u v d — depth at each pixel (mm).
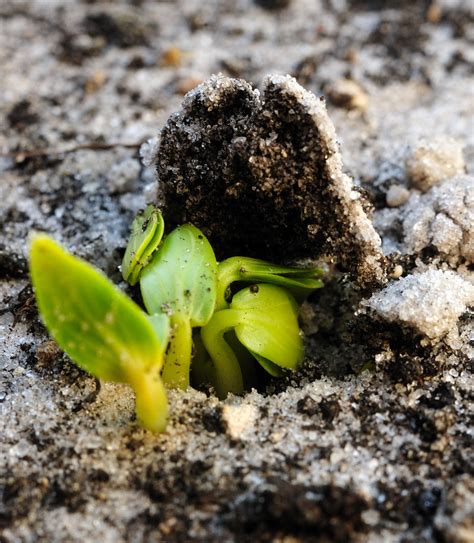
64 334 210
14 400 227
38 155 279
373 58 309
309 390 228
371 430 221
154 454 218
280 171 225
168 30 323
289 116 223
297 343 233
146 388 214
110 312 208
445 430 219
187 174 233
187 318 222
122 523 211
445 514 209
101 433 221
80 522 211
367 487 214
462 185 248
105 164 277
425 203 251
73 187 272
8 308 245
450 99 295
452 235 242
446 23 321
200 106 231
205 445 219
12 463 218
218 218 236
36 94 298
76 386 228
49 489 215
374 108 292
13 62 308
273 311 230
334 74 303
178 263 226
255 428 222
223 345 229
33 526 211
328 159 224
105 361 213
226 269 230
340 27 322
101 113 292
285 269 234
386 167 268
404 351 230
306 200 228
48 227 263
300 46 315
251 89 231
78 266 204
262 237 237
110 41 317
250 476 214
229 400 229
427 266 243
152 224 228
